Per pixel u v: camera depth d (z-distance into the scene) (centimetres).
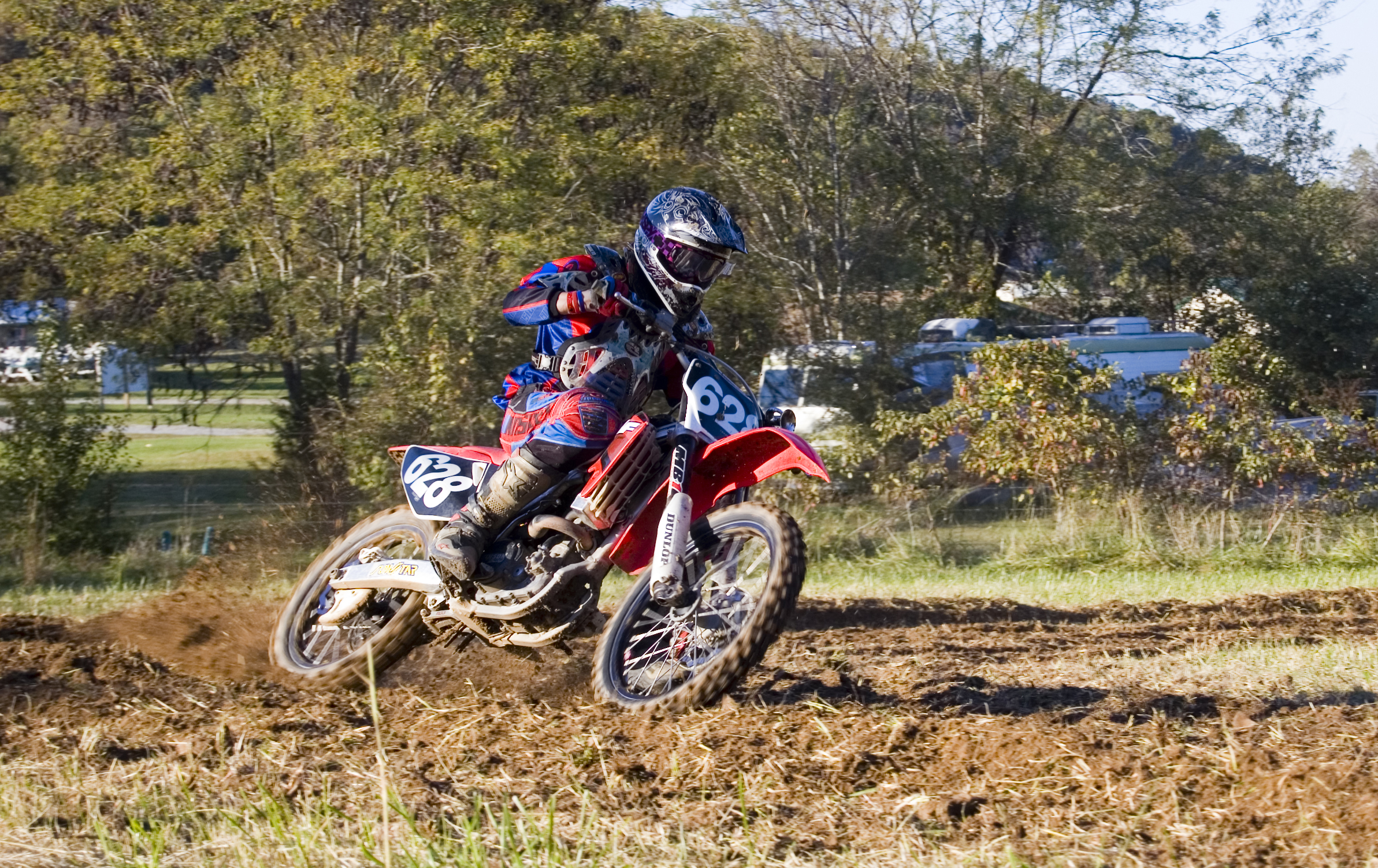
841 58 3120
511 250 2223
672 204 602
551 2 2453
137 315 2447
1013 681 799
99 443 2048
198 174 2459
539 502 623
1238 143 4022
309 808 478
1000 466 1975
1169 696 658
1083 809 479
